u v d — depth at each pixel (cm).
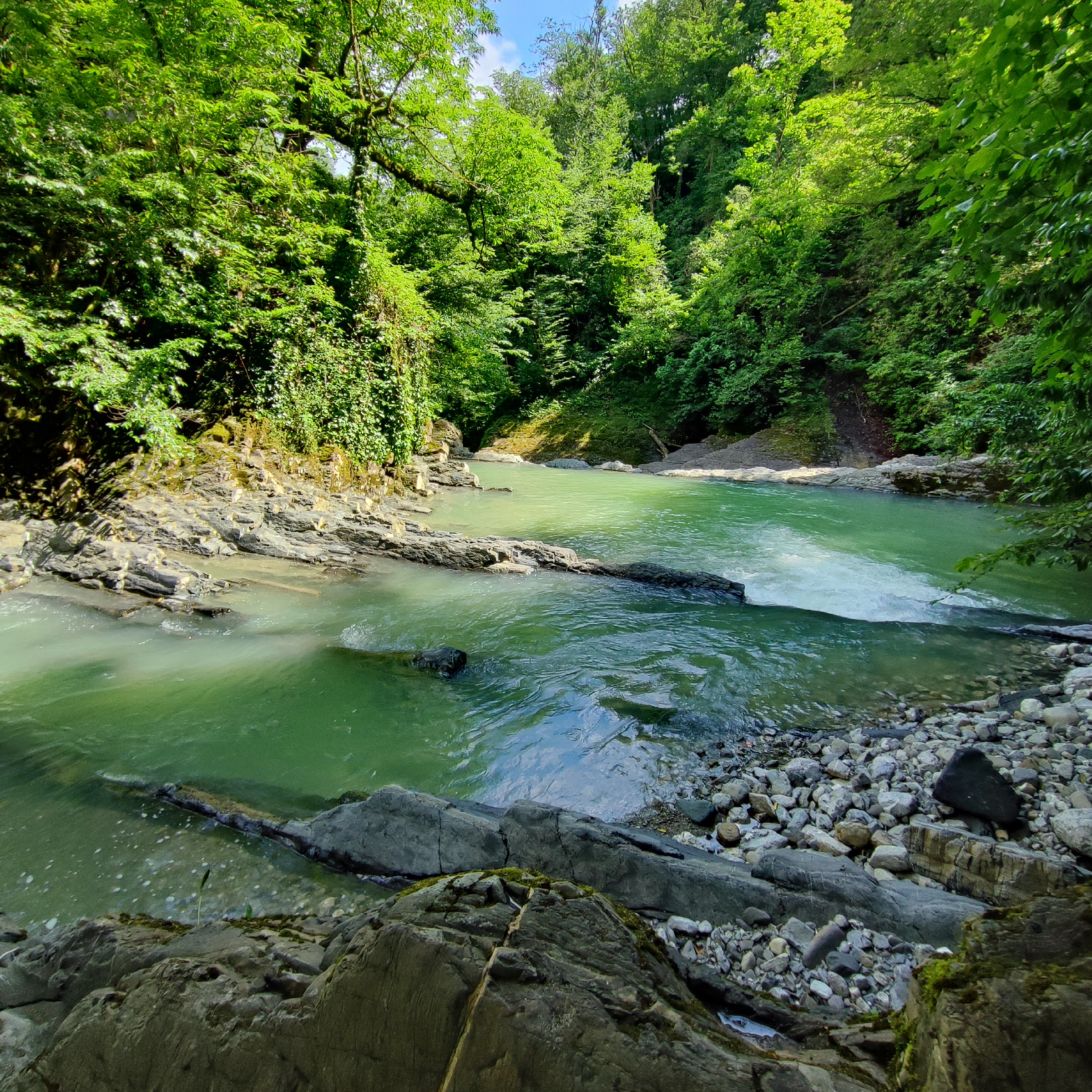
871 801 326
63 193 770
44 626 575
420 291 1839
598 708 440
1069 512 328
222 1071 145
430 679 483
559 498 1281
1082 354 235
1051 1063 101
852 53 1678
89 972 203
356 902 263
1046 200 184
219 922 211
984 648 526
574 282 2623
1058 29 170
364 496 1074
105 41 917
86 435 912
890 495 1316
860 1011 192
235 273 1020
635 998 134
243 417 1046
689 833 316
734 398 2158
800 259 2100
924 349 1722
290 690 465
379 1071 134
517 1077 123
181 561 759
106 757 378
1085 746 355
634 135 3731
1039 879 235
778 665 504
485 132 1588
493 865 263
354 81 1418
